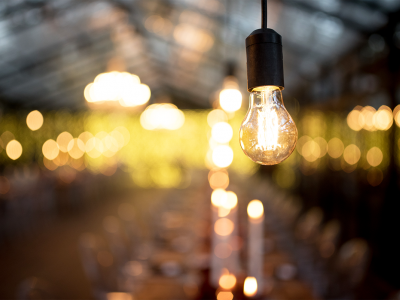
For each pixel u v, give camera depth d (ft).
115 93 29.53
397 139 15.12
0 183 25.90
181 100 48.08
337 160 23.17
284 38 17.83
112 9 21.02
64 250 18.84
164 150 59.72
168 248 10.61
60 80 30.83
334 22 14.58
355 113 19.60
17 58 23.73
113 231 12.26
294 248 11.93
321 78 22.25
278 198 19.57
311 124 27.12
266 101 2.17
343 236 18.16
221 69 30.45
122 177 45.68
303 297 7.48
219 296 6.95
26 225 24.61
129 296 8.59
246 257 9.20
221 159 23.27
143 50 30.94
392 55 13.51
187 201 18.70
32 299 6.72
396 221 15.39
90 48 26.07
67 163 44.70
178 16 20.72
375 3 12.55
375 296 12.14
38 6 17.79
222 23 19.29
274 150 2.15
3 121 32.68
